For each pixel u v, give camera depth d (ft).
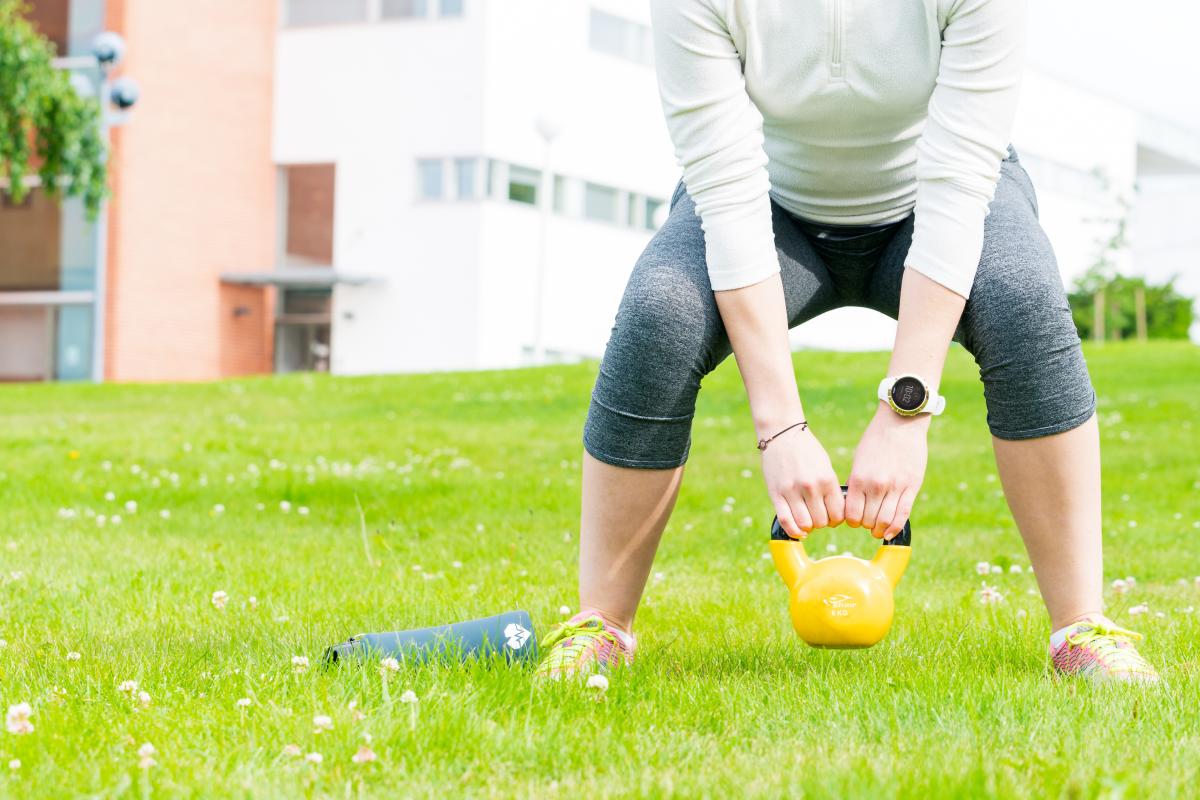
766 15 7.22
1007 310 7.44
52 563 13.73
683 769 5.80
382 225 73.87
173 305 72.38
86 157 49.34
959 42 7.06
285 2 76.89
